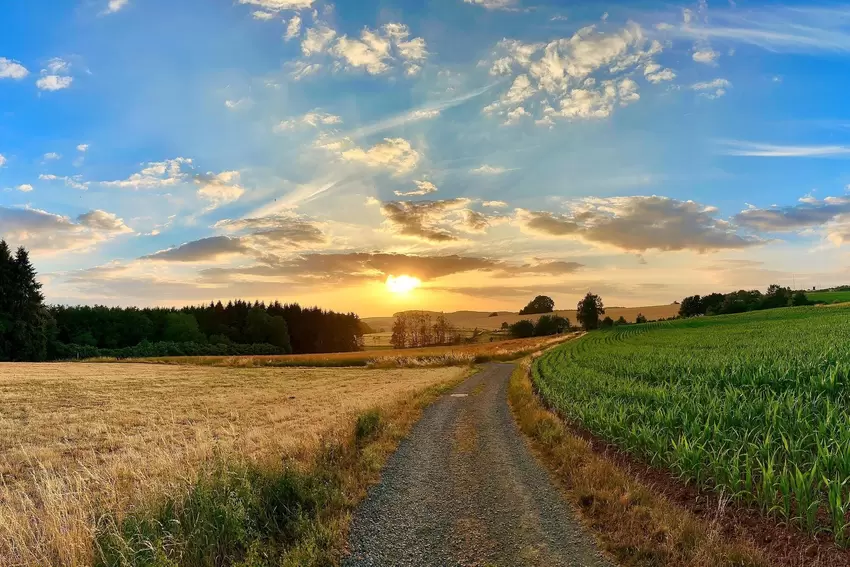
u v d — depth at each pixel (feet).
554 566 19.43
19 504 27.89
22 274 226.99
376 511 25.99
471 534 22.82
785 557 18.86
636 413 41.73
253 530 21.29
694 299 525.34
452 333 475.31
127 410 72.02
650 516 22.90
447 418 56.24
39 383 105.81
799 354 63.36
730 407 36.09
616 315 574.15
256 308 379.76
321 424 51.65
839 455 24.17
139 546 18.76
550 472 33.01
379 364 180.96
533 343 286.25
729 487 24.81
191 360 204.44
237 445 40.93
